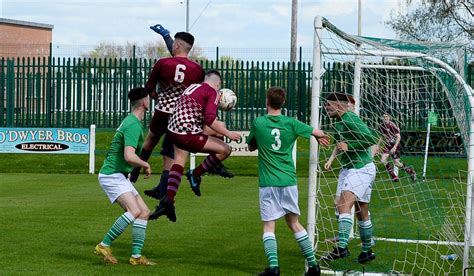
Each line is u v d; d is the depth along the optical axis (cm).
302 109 4238
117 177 1675
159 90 1773
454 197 2827
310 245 1561
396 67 2181
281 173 1532
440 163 3441
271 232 1546
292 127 1534
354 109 1875
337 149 1769
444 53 1947
